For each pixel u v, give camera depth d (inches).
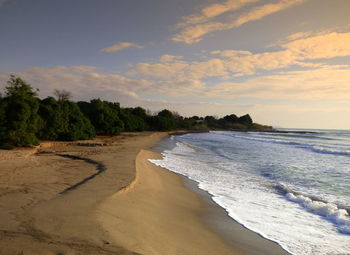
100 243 183.2
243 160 840.3
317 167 713.0
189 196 397.7
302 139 2421.3
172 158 828.6
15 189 331.6
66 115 1163.9
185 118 5654.5
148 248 193.8
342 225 290.5
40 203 269.3
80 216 233.3
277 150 1211.9
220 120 6707.7
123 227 224.8
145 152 866.1
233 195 412.5
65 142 1051.3
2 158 593.6
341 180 542.3
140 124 2667.3
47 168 495.8
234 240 245.6
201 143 1619.1
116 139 1433.3
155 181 465.1
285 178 558.9
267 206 358.0
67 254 163.9
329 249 232.8
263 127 6968.5
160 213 298.8
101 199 292.7
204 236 249.6
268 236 258.1
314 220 306.0
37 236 186.9
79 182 385.1
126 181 388.8
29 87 904.9
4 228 198.5
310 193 434.6
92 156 665.0
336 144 1727.4
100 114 1675.7
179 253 204.1
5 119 801.6
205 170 635.5
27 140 824.3
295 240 250.7
